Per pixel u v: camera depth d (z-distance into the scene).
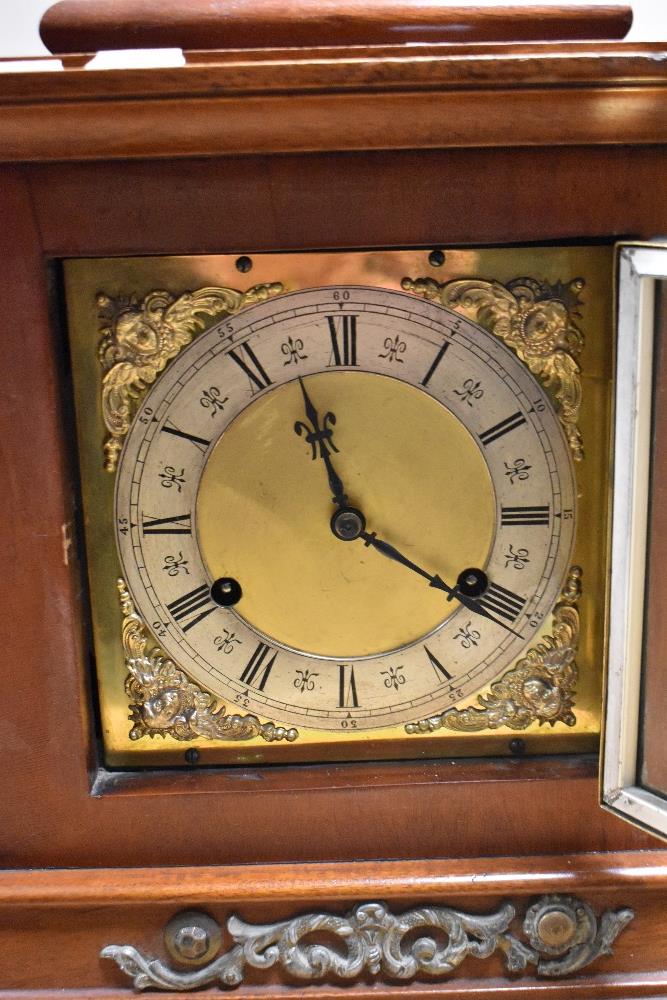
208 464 0.59
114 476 0.59
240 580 0.60
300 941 0.61
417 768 0.61
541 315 0.58
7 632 0.59
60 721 0.60
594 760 0.61
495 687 0.60
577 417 0.58
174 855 0.61
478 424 0.58
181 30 0.58
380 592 0.60
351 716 0.61
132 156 0.55
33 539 0.58
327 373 0.58
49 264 0.57
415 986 0.61
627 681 0.58
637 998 0.61
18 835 0.61
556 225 0.57
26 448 0.58
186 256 0.57
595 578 0.60
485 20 0.58
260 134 0.55
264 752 0.61
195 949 0.60
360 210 0.56
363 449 0.58
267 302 0.57
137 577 0.60
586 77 0.53
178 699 0.61
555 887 0.60
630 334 0.56
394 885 0.60
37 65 0.57
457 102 0.54
